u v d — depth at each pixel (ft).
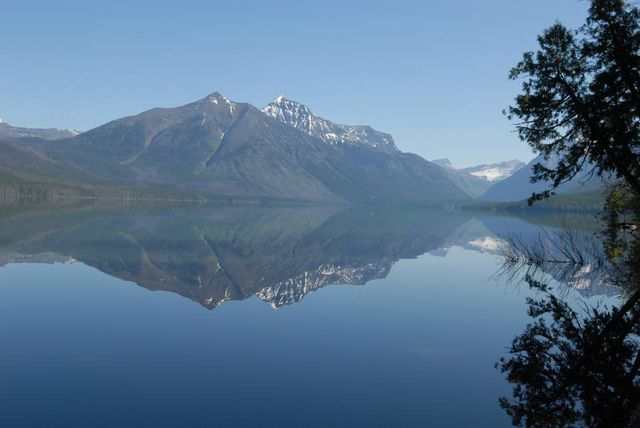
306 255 161.48
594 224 295.48
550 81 86.12
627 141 80.12
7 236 177.68
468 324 63.87
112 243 170.40
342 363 47.96
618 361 44.11
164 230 249.96
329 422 34.60
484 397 39.22
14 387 40.47
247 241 210.59
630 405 35.09
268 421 34.86
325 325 63.62
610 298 74.74
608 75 80.33
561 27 85.15
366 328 62.13
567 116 87.56
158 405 37.42
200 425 34.06
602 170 86.07
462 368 46.42
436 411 36.55
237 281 104.37
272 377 43.88
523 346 51.31
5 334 56.29
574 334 54.44
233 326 62.54
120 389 40.52
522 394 39.37
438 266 132.05
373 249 183.73
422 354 50.72
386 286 97.66
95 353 49.90
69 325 61.11
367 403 38.19
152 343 53.98
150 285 93.66
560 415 34.58
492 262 140.56
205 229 272.51
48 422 34.17
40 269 107.86
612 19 79.05
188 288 92.48
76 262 120.98
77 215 348.79
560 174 89.81
